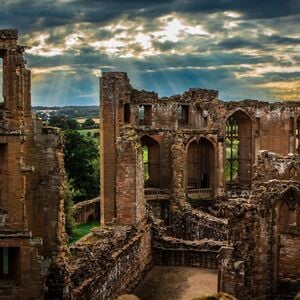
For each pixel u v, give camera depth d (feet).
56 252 108.78
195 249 166.71
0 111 100.37
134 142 156.66
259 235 127.34
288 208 133.18
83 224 252.83
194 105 252.62
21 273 100.89
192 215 202.39
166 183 235.81
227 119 257.96
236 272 124.98
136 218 155.22
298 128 279.90
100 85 231.30
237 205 127.54
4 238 100.01
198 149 254.06
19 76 102.01
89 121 573.74
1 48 101.19
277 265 130.62
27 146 107.86
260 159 141.59
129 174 155.22
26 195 107.65
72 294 105.91
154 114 246.06
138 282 150.92
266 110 267.18
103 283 122.31
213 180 246.06
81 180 298.35
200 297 38.40
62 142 110.83
